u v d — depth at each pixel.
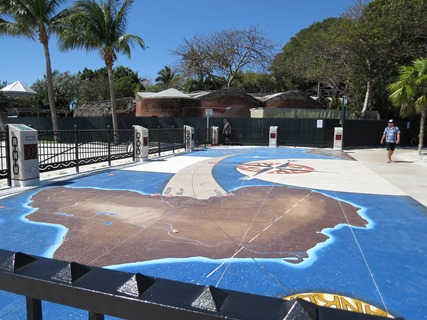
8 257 1.04
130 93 55.16
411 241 4.44
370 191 7.52
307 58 30.78
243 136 21.92
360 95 26.34
